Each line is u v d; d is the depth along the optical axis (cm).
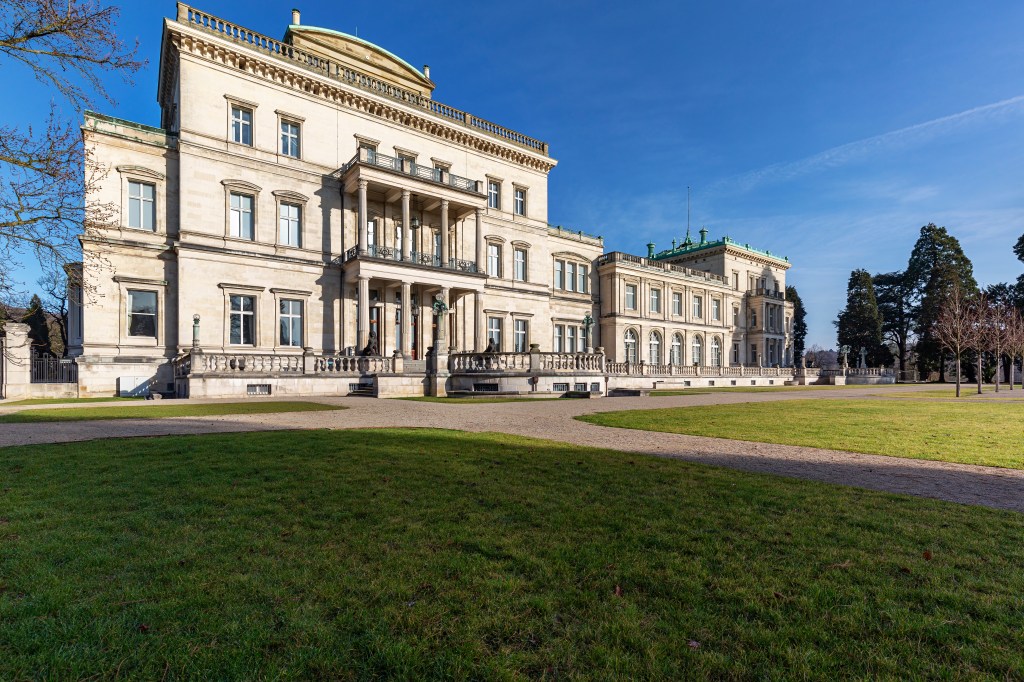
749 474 766
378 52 4125
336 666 290
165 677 280
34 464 791
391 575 403
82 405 2042
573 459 870
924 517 556
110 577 399
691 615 345
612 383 4494
